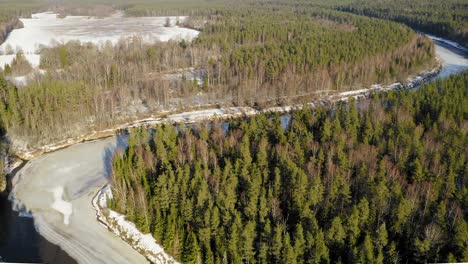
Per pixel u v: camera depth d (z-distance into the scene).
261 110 113.06
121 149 82.69
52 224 66.12
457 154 70.50
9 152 86.88
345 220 54.34
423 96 97.38
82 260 58.66
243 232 51.72
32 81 112.50
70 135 95.81
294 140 77.69
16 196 73.62
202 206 58.16
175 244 57.28
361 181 63.12
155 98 114.69
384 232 50.50
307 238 50.72
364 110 94.12
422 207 58.25
